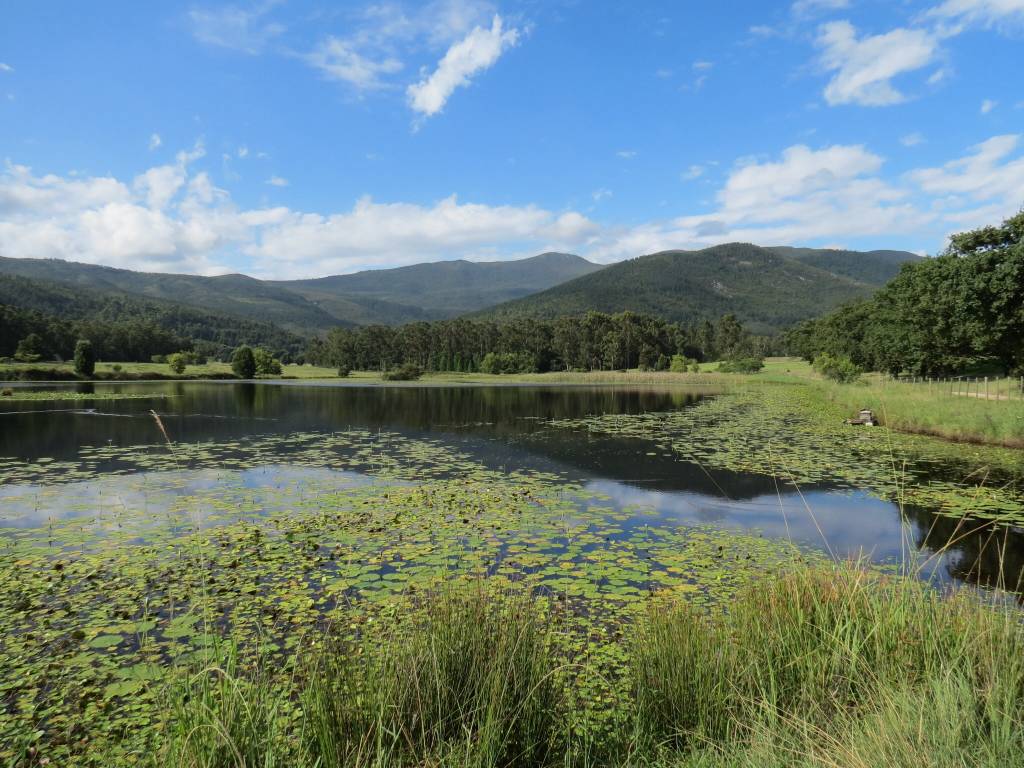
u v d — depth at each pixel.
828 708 3.13
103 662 4.40
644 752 2.96
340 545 7.21
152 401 28.94
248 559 6.66
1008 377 28.20
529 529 8.05
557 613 5.23
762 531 8.13
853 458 13.64
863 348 45.91
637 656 3.59
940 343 27.70
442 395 36.81
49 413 22.67
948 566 6.73
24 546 7.08
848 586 3.96
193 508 8.92
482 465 12.91
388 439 16.88
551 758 2.92
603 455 14.24
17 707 3.85
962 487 10.73
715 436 17.56
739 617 4.01
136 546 7.09
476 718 2.79
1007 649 3.14
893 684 3.16
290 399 31.89
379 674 2.98
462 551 7.04
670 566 6.60
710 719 3.13
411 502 9.45
